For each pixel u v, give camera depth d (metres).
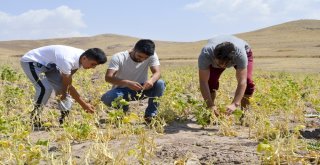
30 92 9.27
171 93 8.08
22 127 5.48
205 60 6.47
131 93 6.99
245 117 6.76
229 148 5.14
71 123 5.96
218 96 8.92
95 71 19.48
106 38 125.44
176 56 63.12
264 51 65.44
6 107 7.34
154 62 6.94
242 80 6.47
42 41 119.94
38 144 4.15
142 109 8.30
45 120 6.87
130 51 6.90
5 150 4.28
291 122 7.22
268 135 5.58
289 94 8.38
